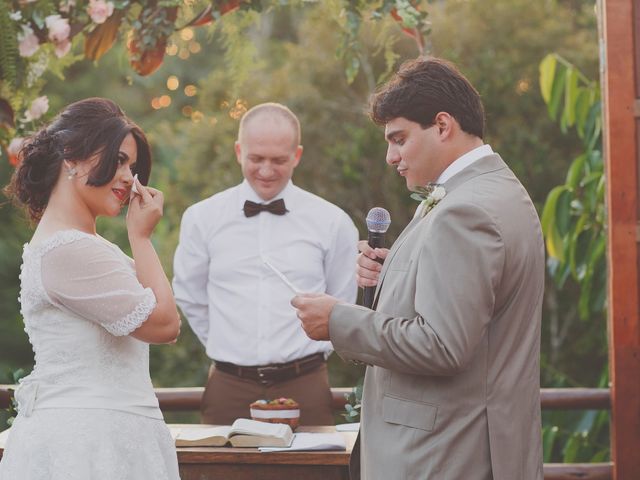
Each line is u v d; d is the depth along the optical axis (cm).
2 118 365
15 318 1024
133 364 241
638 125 340
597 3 364
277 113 373
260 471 285
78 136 236
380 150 827
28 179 241
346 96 853
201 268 379
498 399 221
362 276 259
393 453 226
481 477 220
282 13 1040
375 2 371
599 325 830
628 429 345
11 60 357
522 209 225
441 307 212
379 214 261
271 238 374
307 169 842
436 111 228
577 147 838
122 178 239
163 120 1113
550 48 845
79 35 377
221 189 861
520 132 829
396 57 383
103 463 229
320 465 284
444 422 221
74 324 234
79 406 231
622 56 340
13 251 1025
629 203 342
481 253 213
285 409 312
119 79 1170
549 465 387
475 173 227
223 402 367
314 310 230
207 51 1185
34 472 230
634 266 342
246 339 365
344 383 841
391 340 218
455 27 848
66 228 238
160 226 920
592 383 842
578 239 512
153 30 363
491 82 834
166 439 248
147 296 233
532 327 229
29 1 353
